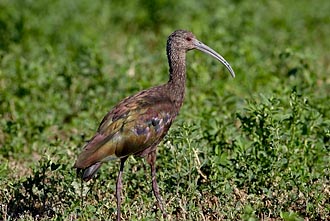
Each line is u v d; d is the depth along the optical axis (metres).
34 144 15.13
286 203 11.91
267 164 12.58
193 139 12.75
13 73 17.78
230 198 12.03
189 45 12.49
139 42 22.55
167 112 11.74
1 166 12.64
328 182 12.77
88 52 18.67
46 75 17.58
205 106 16.06
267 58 19.81
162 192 12.30
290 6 26.23
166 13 25.02
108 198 12.44
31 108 16.64
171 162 12.68
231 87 17.59
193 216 11.59
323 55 21.86
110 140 11.16
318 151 13.23
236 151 12.95
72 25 23.48
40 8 24.61
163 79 17.98
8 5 24.03
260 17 24.67
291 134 13.25
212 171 12.59
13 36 22.25
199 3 25.31
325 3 26.88
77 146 14.35
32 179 12.62
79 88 17.64
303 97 14.64
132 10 25.44
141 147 11.42
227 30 22.20
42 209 12.03
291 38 22.84
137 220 11.17
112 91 17.20
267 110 13.04
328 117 14.83
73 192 12.21
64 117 16.91
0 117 16.45
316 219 11.79
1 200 12.34
